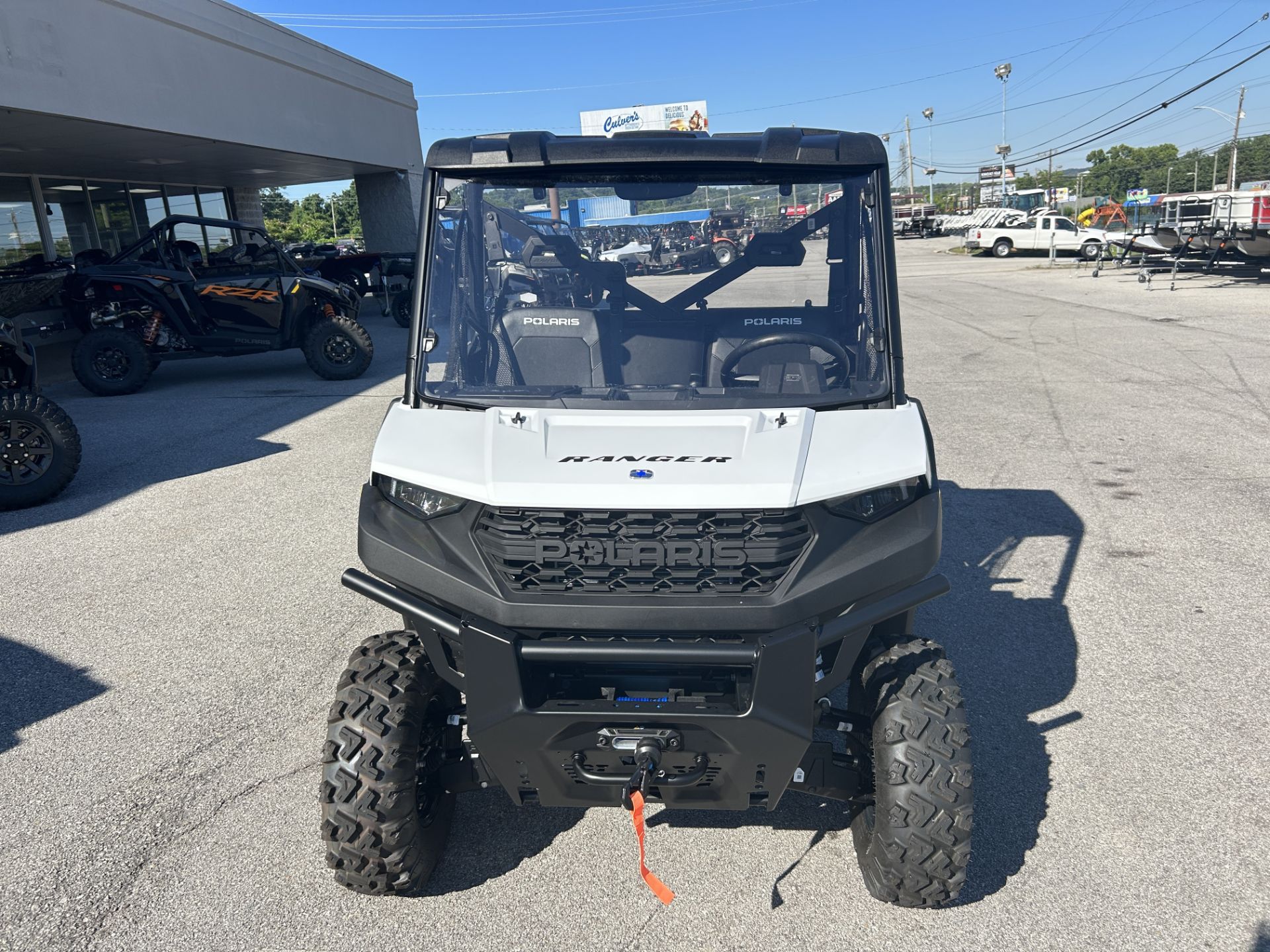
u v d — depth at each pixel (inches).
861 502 104.5
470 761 115.1
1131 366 453.7
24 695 166.6
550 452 106.3
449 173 123.8
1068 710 155.6
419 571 103.0
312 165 805.2
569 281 125.7
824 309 124.3
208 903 115.3
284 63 674.8
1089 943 106.0
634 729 97.7
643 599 97.4
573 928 110.5
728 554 98.1
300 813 132.8
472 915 112.9
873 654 110.9
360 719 105.3
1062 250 1395.2
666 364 124.8
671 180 122.4
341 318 479.8
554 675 102.3
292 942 109.0
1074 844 122.6
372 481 116.1
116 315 449.7
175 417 396.2
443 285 124.3
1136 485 271.7
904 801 101.6
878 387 117.7
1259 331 549.0
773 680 94.7
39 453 272.7
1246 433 323.9
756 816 130.9
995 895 113.9
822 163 119.6
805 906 113.1
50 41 449.4
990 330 595.5
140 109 515.5
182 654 180.7
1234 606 191.9
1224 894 113.0
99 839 127.4
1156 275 951.0
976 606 195.8
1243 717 151.9
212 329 464.1
